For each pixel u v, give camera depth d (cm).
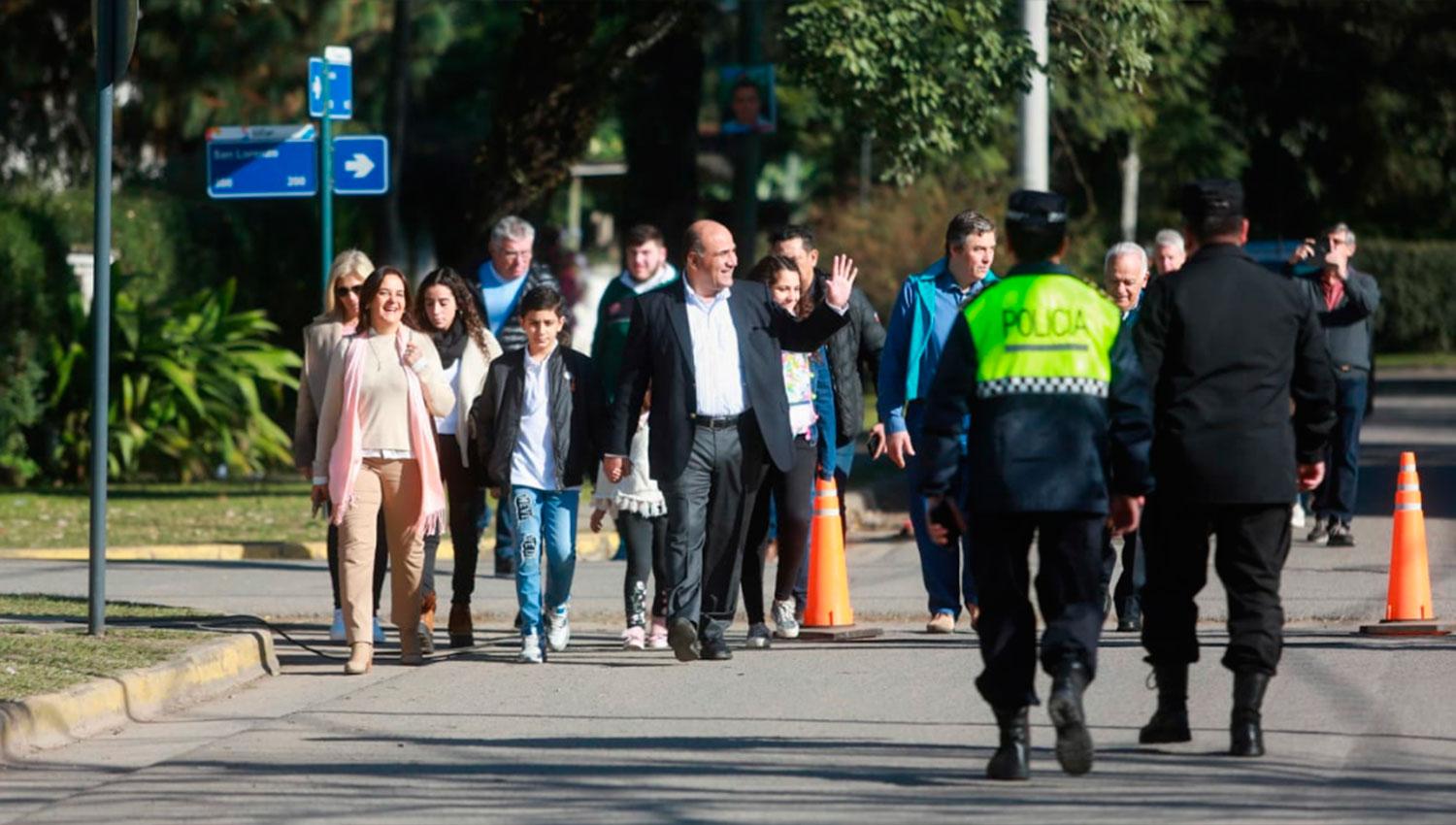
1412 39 12506
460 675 3281
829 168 13950
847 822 2158
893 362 3434
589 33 6612
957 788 2323
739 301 3272
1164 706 2536
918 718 2803
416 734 2764
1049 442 2308
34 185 7938
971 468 2353
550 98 6619
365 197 8631
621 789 2361
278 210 8000
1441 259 17475
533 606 3391
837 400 3619
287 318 8056
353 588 3303
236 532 5450
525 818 2222
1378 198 13712
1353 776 2344
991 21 5966
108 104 3212
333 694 3108
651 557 3559
